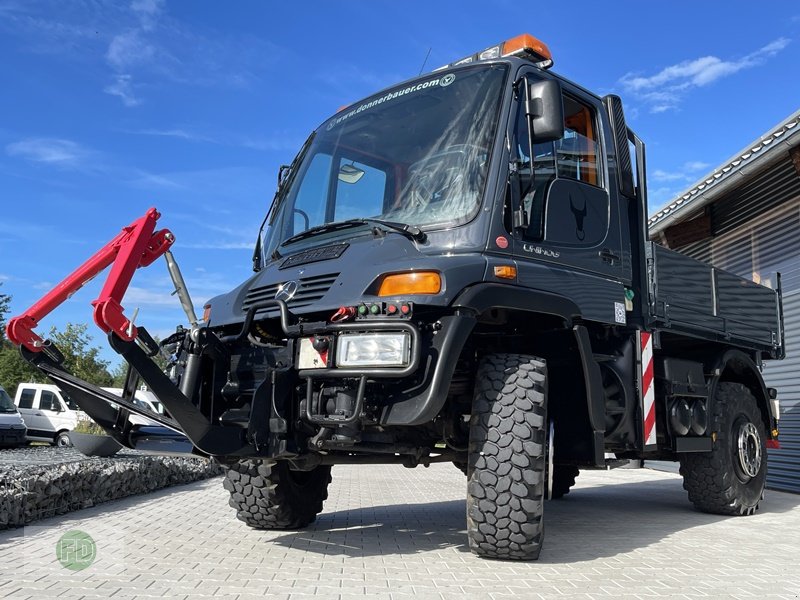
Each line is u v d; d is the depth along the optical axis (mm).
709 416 5988
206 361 4066
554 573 3543
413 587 3182
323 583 3256
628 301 4941
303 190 4984
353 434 3547
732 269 11172
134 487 7562
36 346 3574
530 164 4238
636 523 5742
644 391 4961
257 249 5070
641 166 5309
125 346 3211
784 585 3477
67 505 6004
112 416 3857
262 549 4156
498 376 3766
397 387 3508
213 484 9141
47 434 19359
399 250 3803
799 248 9516
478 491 3654
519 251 4004
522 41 4477
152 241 3615
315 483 4980
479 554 3803
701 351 6430
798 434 9234
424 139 4395
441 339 3443
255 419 3572
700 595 3215
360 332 3492
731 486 6141
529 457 3607
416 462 4395
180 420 3344
